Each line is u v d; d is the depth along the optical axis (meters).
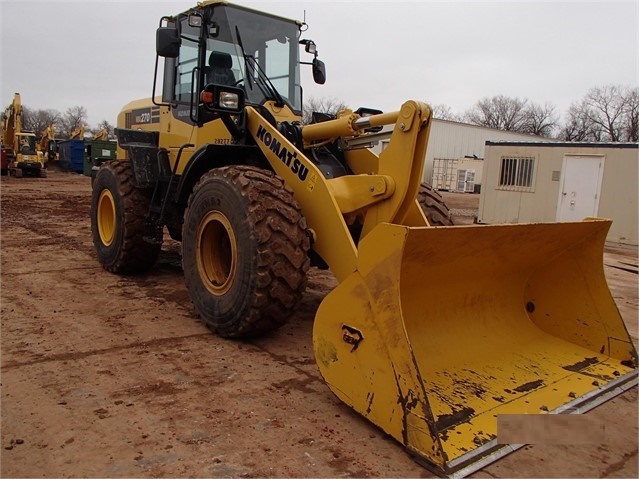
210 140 4.65
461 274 3.33
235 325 3.67
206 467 2.31
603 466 2.48
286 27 5.07
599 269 3.54
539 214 13.40
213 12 4.71
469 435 2.52
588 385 3.16
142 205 5.53
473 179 31.02
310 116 5.04
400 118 3.35
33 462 2.30
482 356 3.31
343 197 3.62
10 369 3.24
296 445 2.51
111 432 2.56
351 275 2.69
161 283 5.52
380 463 2.38
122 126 6.62
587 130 54.88
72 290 5.12
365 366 2.62
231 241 3.66
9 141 26.83
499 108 66.31
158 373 3.25
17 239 8.15
